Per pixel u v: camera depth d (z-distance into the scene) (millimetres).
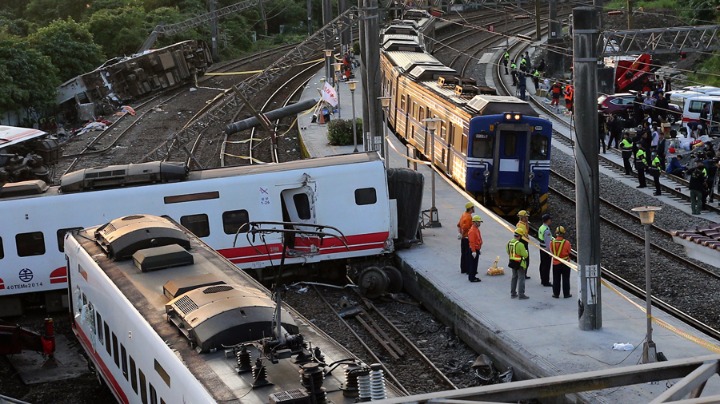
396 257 44281
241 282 26672
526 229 37406
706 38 103750
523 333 33500
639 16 118250
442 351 35594
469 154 52844
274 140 69062
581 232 33312
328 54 91562
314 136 77062
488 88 59406
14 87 88125
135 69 100062
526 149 52062
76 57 105188
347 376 19312
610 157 68312
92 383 33594
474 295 37875
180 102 100125
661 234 50094
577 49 32688
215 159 72000
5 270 41125
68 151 76938
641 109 72875
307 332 23078
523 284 37094
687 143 64938
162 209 41875
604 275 43156
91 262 30484
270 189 42531
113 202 41500
